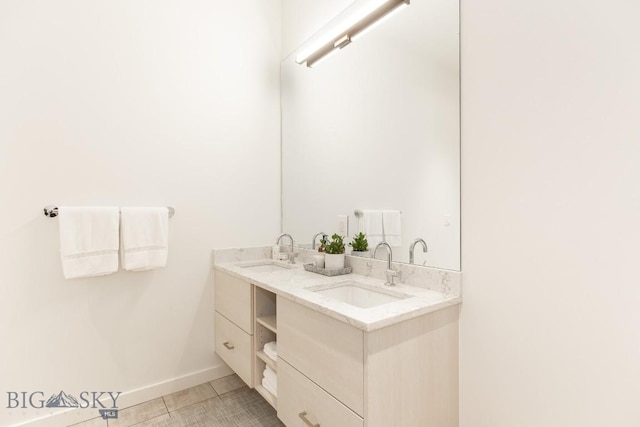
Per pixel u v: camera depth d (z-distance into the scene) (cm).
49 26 171
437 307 127
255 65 243
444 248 144
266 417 182
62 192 174
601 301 100
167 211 196
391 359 113
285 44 253
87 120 180
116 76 189
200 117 218
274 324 164
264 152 248
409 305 124
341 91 203
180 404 194
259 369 179
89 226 171
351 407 111
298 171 241
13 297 162
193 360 216
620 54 95
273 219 252
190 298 215
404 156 163
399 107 166
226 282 206
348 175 198
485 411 130
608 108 98
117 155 189
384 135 174
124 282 191
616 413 97
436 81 147
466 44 136
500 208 125
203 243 220
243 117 237
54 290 172
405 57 162
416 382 122
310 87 229
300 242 239
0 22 159
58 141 173
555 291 110
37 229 167
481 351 131
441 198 145
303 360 136
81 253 168
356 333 109
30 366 167
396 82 167
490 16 127
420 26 155
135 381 195
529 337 117
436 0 147
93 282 182
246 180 238
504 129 123
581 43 103
